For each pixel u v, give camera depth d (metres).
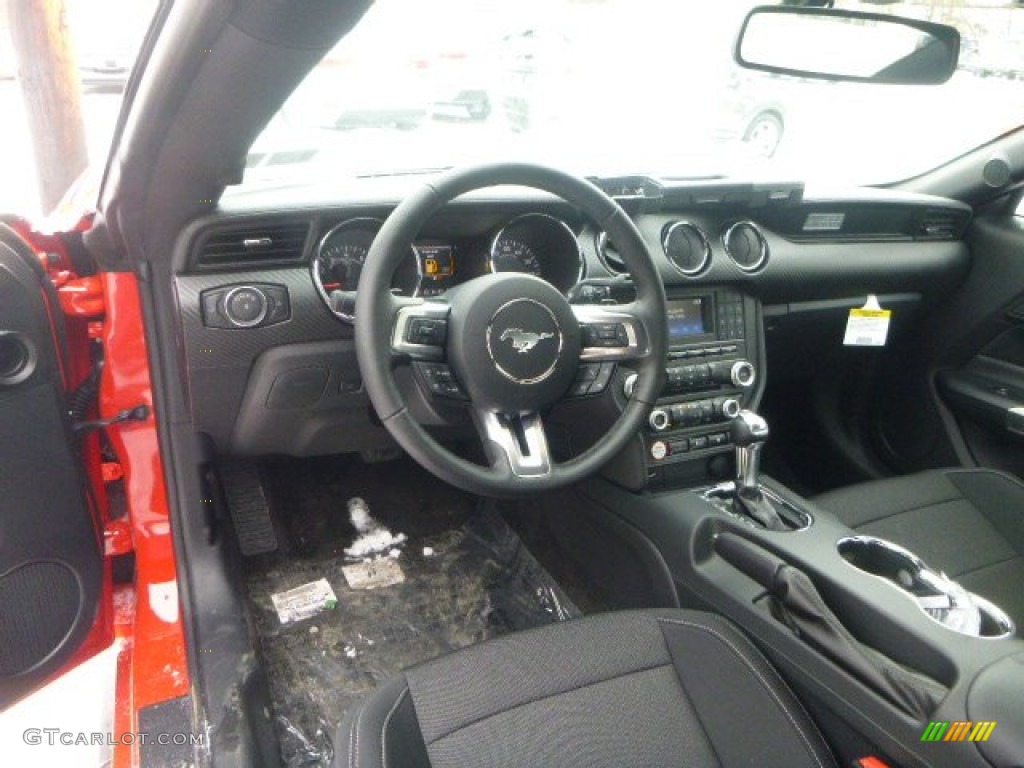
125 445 1.77
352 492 2.34
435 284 1.71
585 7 6.88
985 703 1.09
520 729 1.15
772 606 1.42
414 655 1.90
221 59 1.10
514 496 1.33
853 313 2.20
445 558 2.18
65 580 1.60
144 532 1.79
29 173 3.84
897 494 1.90
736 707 1.20
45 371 1.45
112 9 3.58
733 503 1.67
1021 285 2.18
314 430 1.75
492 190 1.66
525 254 1.72
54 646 1.62
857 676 1.23
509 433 1.33
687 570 1.59
